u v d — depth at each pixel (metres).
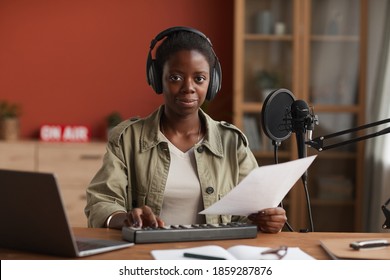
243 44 4.95
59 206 1.49
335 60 4.97
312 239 1.82
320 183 5.00
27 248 1.62
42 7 5.25
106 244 1.66
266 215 1.88
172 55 2.07
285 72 4.98
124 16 5.27
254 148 5.00
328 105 4.98
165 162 2.14
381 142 4.74
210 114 5.23
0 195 1.58
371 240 1.72
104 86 5.30
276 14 4.96
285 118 2.03
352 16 4.95
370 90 4.95
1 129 5.09
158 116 2.18
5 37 5.24
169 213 2.12
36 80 5.27
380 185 4.75
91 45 5.28
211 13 5.24
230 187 2.16
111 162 2.13
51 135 5.17
